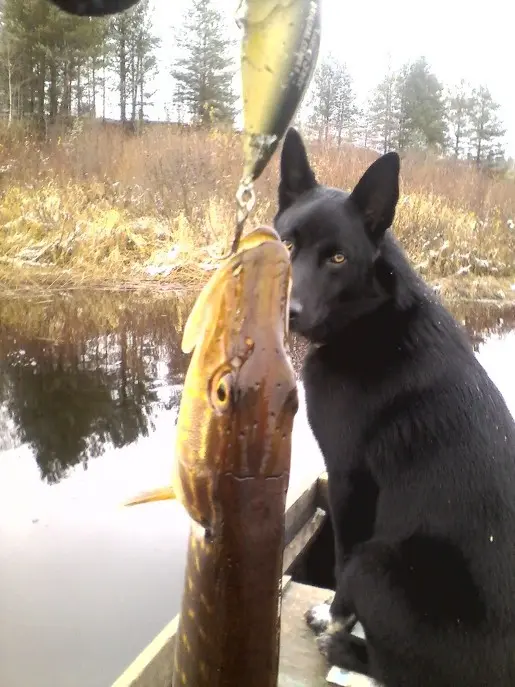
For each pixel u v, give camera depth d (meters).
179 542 1.66
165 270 4.47
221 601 0.36
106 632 1.34
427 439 0.87
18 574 1.51
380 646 0.87
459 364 0.90
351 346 0.93
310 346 1.03
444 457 0.85
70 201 5.02
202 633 0.37
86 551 1.61
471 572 0.83
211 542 0.36
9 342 3.11
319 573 1.34
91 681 1.21
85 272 4.34
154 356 3.02
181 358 3.00
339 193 0.99
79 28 6.62
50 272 4.28
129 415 2.37
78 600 1.41
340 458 0.94
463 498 0.84
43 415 2.34
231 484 0.35
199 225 4.88
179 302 3.94
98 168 5.55
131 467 2.01
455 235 5.09
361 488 0.94
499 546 0.82
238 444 0.35
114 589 1.47
